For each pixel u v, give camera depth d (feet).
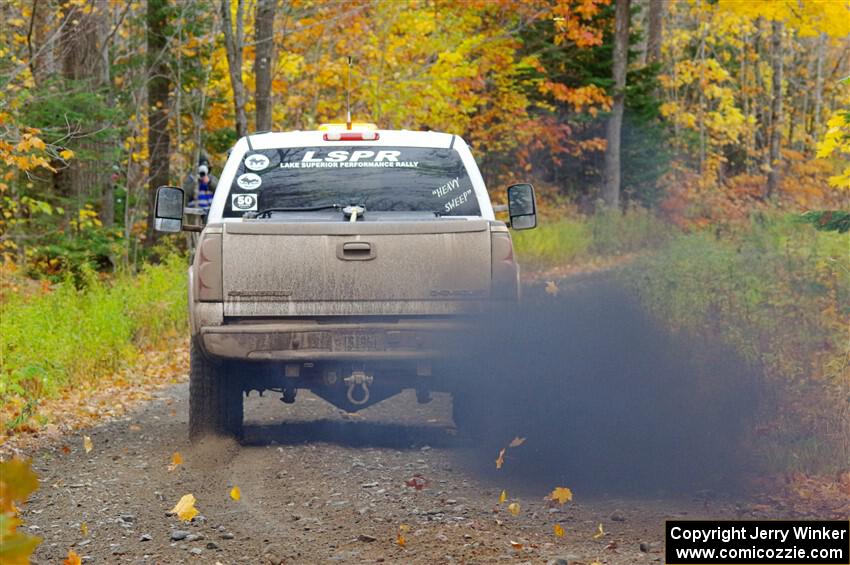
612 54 219.00
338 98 198.80
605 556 35.45
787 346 63.72
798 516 40.32
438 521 40.63
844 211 51.98
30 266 125.70
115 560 36.81
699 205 200.85
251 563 36.11
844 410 52.11
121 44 178.19
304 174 58.08
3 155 83.61
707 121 284.82
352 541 38.22
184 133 193.47
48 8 137.90
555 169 238.07
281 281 50.47
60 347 81.20
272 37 144.77
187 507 37.96
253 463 51.44
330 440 57.16
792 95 349.82
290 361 50.65
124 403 73.00
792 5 69.51
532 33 217.15
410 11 192.44
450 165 58.59
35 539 10.99
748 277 84.69
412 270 50.88
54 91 122.31
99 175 135.85
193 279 51.72
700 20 274.16
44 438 60.08
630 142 219.82
